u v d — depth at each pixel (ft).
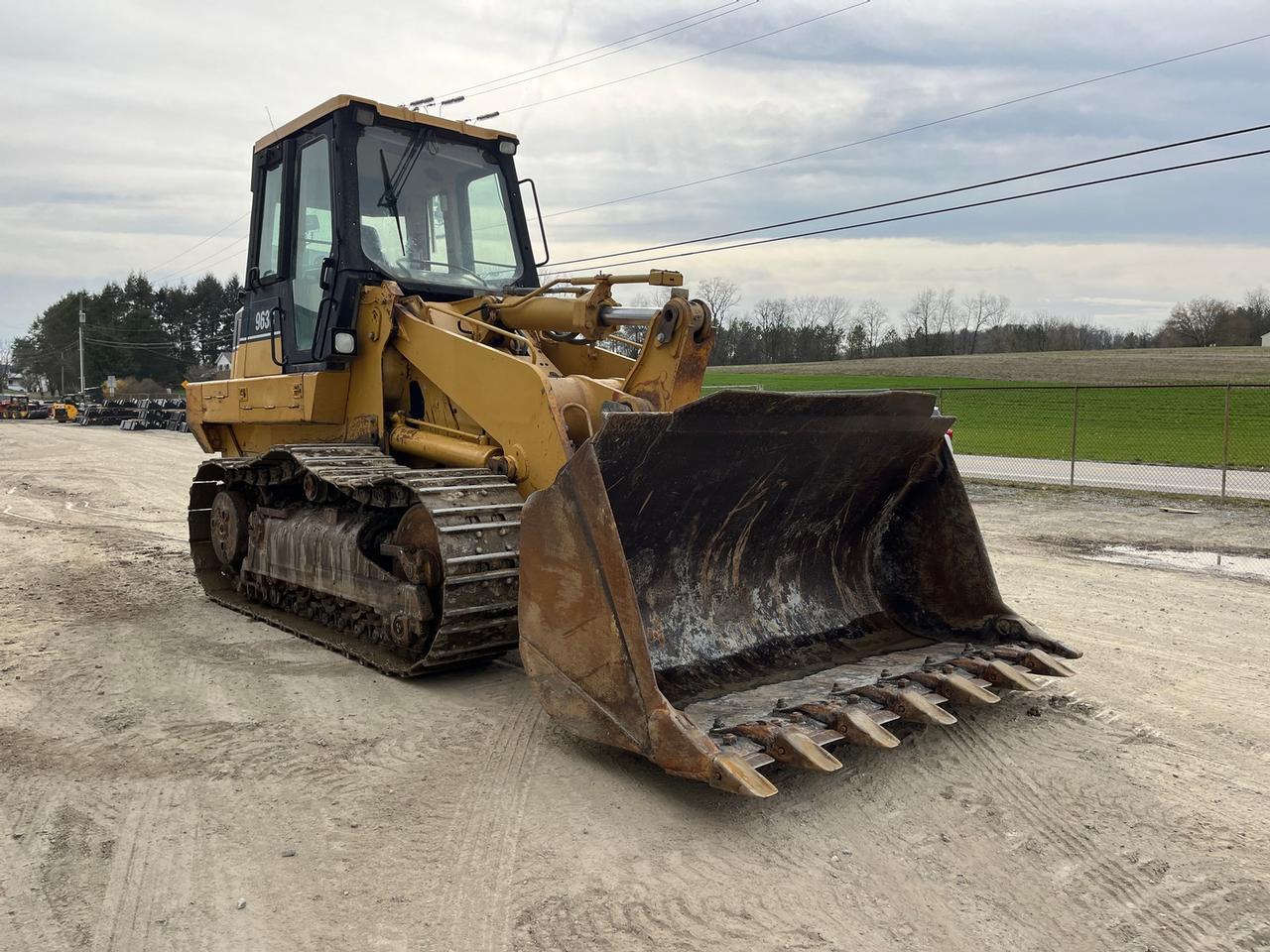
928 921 10.03
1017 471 60.39
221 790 13.07
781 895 10.48
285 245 22.70
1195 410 112.78
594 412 17.48
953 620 17.69
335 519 20.35
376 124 21.02
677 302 16.83
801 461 16.06
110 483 54.29
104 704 16.56
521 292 21.76
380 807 12.53
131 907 10.20
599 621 13.06
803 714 13.25
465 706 16.30
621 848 11.46
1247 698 17.10
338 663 18.94
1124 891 10.68
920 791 13.08
